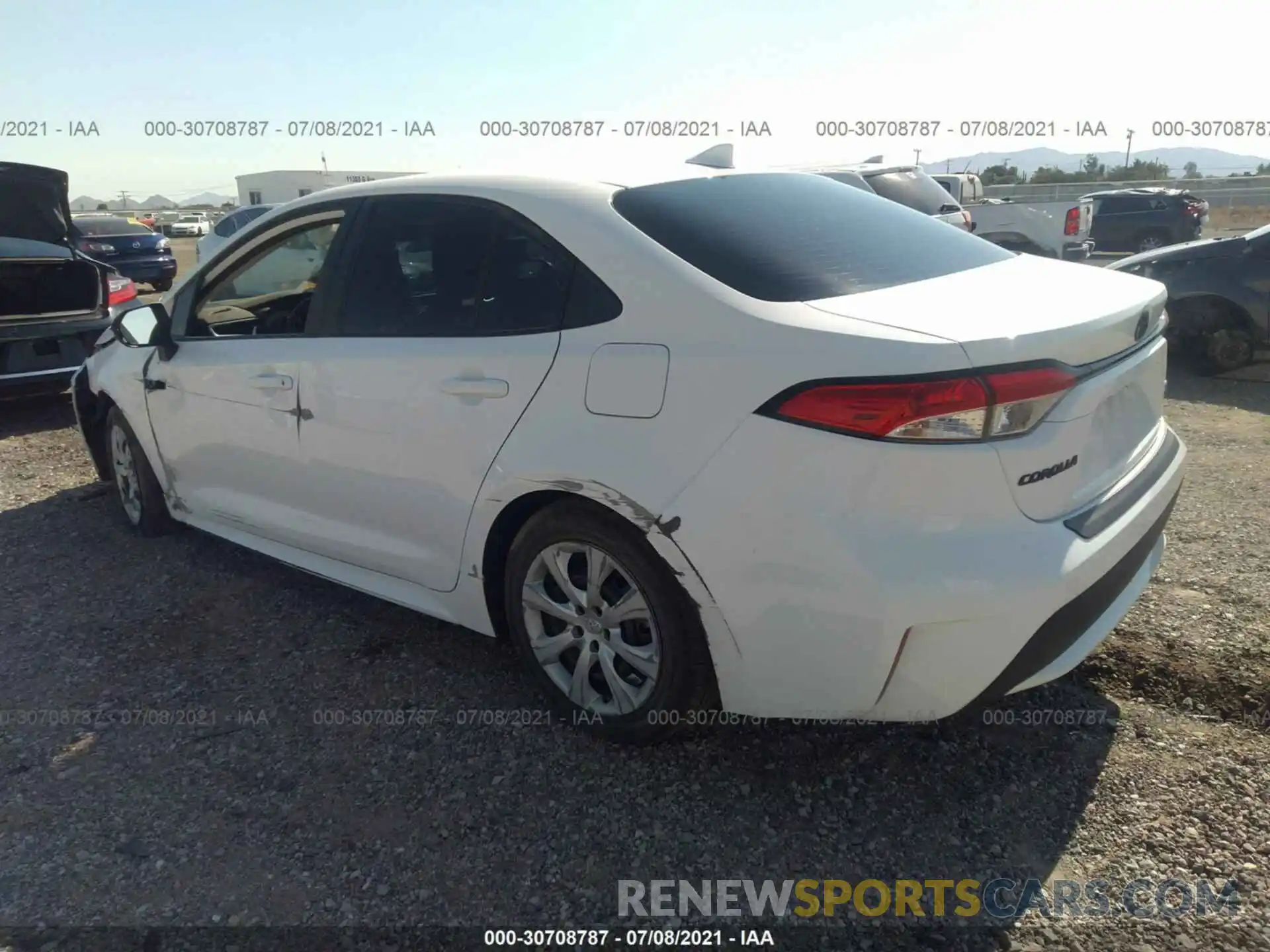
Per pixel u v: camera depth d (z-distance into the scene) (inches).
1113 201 833.5
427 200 123.3
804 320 91.7
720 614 95.3
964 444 85.0
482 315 113.7
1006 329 87.7
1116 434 101.7
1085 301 99.3
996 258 119.3
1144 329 103.7
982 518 86.3
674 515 94.6
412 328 120.5
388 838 98.3
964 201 705.0
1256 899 86.0
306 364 130.7
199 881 92.9
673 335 96.7
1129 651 123.8
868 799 101.7
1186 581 143.2
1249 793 98.7
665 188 115.1
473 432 111.0
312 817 101.7
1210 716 111.6
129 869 94.7
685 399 94.3
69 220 297.1
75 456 241.6
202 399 149.9
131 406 169.5
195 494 161.6
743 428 90.7
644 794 103.7
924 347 85.0
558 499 107.3
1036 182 1434.5
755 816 99.9
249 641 141.2
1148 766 103.7
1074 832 95.3
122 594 158.6
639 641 106.3
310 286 142.2
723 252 102.4
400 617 147.4
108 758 113.3
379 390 120.9
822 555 88.0
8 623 149.3
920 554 85.7
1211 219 1066.7
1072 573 87.8
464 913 88.4
